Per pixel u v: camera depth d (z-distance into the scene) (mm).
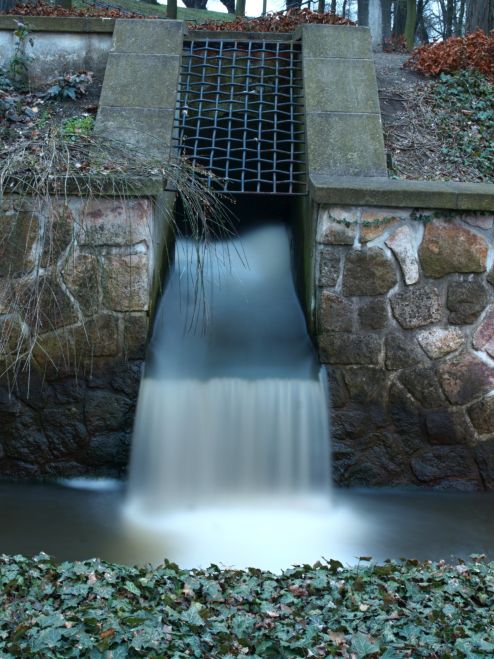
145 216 8727
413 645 5789
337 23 13547
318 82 10391
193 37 11188
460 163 10617
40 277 8703
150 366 9141
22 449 8992
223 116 11078
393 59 12852
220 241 10992
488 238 8914
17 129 9977
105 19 11211
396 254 8898
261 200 11508
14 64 11188
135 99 10164
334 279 8914
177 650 5711
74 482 8992
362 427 8984
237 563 7535
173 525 8305
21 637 5730
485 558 7469
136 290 8805
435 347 8977
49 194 8023
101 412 8906
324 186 8789
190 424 8820
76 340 8836
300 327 10000
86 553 7562
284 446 8852
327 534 8133
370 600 6320
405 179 10039
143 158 8625
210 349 9523
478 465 9078
